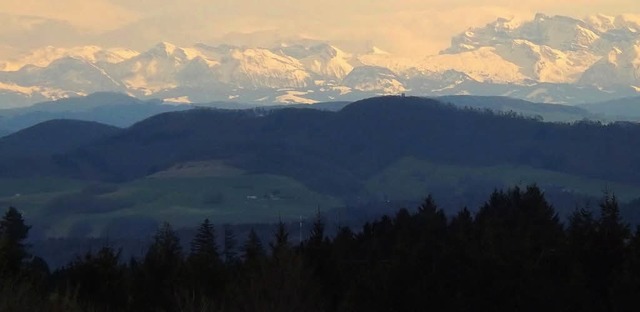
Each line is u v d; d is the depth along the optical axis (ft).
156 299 218.18
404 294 187.62
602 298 189.16
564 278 196.24
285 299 188.24
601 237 199.00
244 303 187.93
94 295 219.20
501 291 185.57
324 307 200.13
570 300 184.14
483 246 200.54
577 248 201.36
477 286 186.50
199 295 206.59
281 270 191.21
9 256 208.33
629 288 179.11
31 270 214.90
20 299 172.76
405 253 200.13
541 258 206.39
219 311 189.37
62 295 197.06
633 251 194.39
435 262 191.83
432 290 186.29
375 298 190.70
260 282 189.57
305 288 193.36
